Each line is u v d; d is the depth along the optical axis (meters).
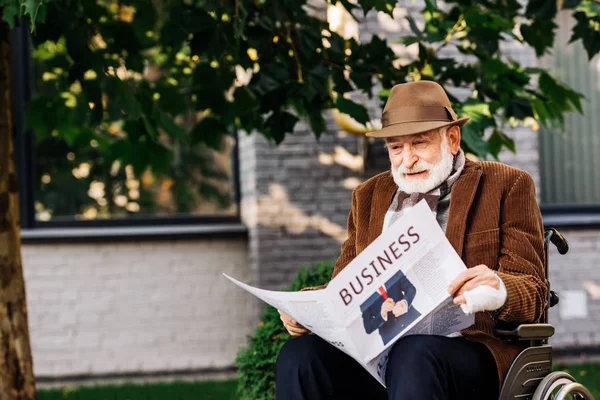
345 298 2.82
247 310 8.05
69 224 8.00
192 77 5.15
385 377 2.91
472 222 3.05
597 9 4.60
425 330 2.87
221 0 4.36
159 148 5.30
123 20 4.79
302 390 3.01
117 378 7.72
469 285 2.75
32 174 7.96
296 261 7.75
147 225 8.08
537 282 2.90
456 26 4.52
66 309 7.87
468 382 2.83
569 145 8.34
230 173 8.26
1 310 4.99
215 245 8.04
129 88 4.68
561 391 2.79
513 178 3.10
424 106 3.10
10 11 3.97
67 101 5.53
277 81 4.45
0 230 5.00
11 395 4.97
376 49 4.66
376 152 7.70
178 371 7.93
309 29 4.48
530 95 4.81
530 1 4.55
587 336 7.96
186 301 8.00
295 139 7.74
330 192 7.79
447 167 3.11
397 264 2.82
